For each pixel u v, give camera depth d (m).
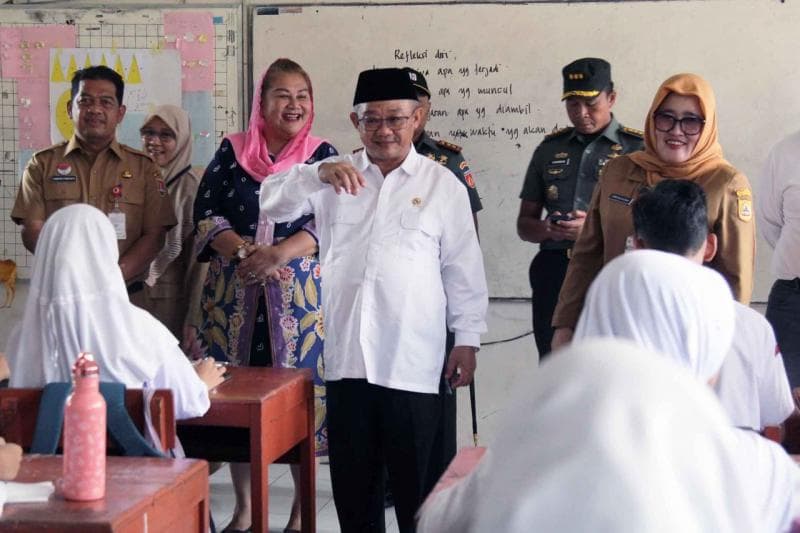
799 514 1.28
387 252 2.98
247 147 3.78
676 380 0.84
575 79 4.13
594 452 0.81
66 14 4.93
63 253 2.56
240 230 3.72
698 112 2.95
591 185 4.20
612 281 1.56
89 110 4.12
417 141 4.22
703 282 1.54
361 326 2.96
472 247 3.06
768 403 2.26
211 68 4.88
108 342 2.57
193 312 4.45
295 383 3.13
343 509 3.04
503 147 4.73
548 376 0.87
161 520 2.01
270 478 4.71
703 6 4.57
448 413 3.32
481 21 4.71
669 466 0.80
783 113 4.57
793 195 3.79
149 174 4.20
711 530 0.79
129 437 2.40
